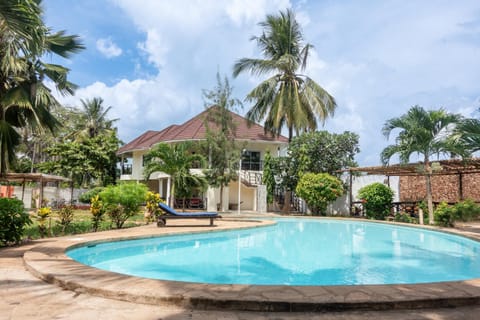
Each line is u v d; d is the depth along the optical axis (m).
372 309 3.63
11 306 3.62
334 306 3.59
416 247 9.48
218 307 3.62
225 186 21.95
